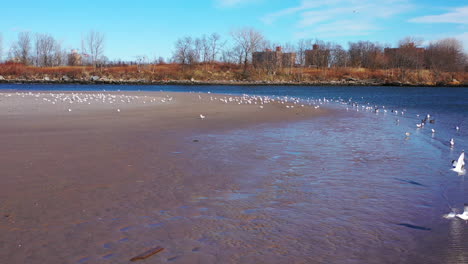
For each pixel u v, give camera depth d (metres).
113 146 13.44
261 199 8.19
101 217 7.00
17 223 6.66
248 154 12.65
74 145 13.47
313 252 5.84
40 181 9.07
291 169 10.80
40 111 25.47
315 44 138.62
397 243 6.18
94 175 9.68
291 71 129.12
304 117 25.03
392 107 39.34
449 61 125.31
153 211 7.35
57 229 6.45
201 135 16.28
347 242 6.20
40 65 136.38
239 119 22.67
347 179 9.88
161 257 5.55
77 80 112.69
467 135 18.16
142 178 9.52
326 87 103.81
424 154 13.25
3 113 23.94
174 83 113.69
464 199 8.41
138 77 122.69
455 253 5.84
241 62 135.00
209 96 49.22
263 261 5.52
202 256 5.62
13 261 5.38
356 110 31.89
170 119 21.86
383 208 7.78
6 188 8.51
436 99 55.56
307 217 7.22
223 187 8.96
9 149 12.57
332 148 14.08
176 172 10.16
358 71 130.75
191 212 7.34
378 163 11.75
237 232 6.49
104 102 34.97
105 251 5.70
